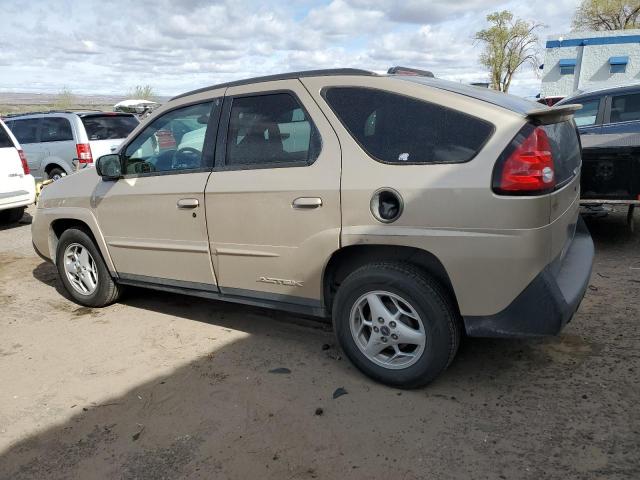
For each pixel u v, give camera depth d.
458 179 2.72
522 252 2.64
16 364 3.74
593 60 27.67
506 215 2.63
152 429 2.88
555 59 28.58
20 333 4.29
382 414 2.90
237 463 2.57
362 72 3.19
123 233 4.22
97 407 3.13
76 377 3.50
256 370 3.47
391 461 2.53
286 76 3.43
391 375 3.10
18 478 2.56
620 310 4.06
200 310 4.59
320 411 2.94
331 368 3.45
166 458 2.64
